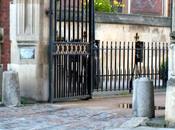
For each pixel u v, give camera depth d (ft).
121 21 92.22
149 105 43.27
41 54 54.24
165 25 99.45
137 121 41.47
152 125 40.50
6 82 51.01
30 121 42.73
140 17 95.86
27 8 54.85
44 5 54.24
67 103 54.34
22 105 51.62
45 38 54.39
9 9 56.59
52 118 44.24
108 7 93.15
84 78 57.67
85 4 59.11
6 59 57.00
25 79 55.21
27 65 55.01
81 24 58.23
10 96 50.96
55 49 54.54
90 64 58.23
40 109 49.34
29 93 54.90
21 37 55.06
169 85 39.63
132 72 68.33
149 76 71.41
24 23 55.11
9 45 56.80
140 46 77.92
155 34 98.12
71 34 62.69
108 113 46.73
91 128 39.65
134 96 43.98
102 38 89.61
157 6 106.73
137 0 104.17
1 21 57.36
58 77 54.95
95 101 56.54
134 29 94.63
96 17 88.53
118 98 60.03
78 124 41.39
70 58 55.98
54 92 54.60
